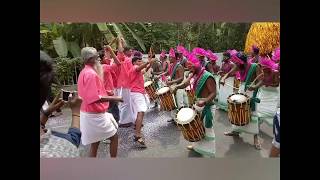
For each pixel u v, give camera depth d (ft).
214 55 10.13
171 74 10.34
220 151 10.22
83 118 9.88
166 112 10.32
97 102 9.86
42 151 8.69
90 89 9.81
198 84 10.24
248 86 10.11
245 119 10.12
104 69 10.02
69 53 9.80
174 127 10.26
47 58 8.83
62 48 9.71
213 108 10.21
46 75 8.82
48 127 9.44
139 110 10.28
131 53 10.18
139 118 10.27
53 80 9.59
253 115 10.11
